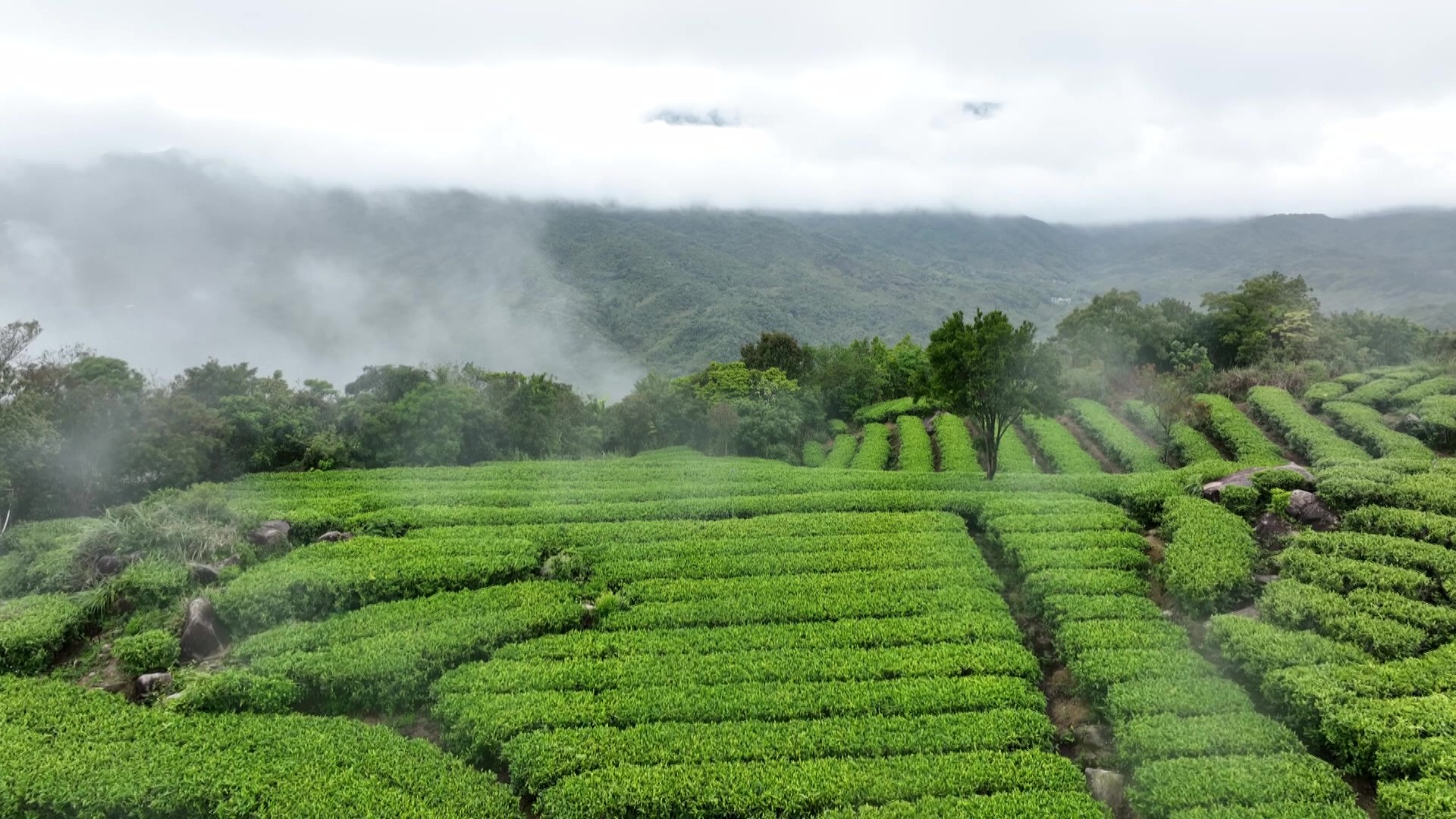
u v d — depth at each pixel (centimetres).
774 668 2216
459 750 1980
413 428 4600
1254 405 5116
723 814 1719
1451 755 1652
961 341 3672
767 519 3284
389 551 2931
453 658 2294
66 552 2708
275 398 4700
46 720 1977
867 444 5697
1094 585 2555
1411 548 2506
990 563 3000
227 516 3019
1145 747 1816
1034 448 5328
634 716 2022
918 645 2331
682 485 3884
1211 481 3300
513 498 3669
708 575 2820
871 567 2839
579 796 1734
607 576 2806
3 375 3725
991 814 1656
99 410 3619
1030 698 2067
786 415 5972
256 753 1864
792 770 1798
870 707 2050
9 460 3281
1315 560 2480
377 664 2188
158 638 2309
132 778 1764
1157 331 6912
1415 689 1908
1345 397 4900
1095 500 3328
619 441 5884
